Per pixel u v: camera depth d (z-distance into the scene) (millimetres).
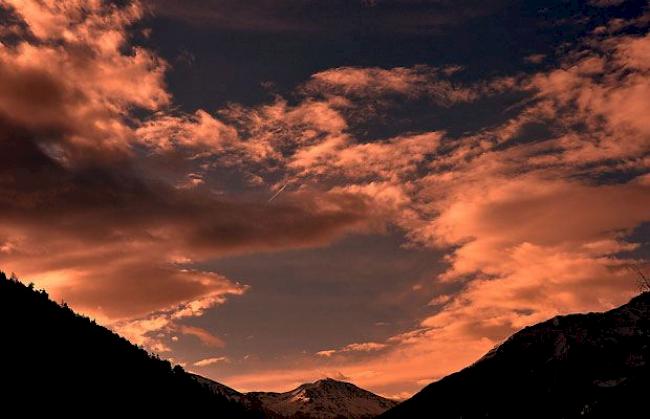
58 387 190875
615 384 183750
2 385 178250
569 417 173250
